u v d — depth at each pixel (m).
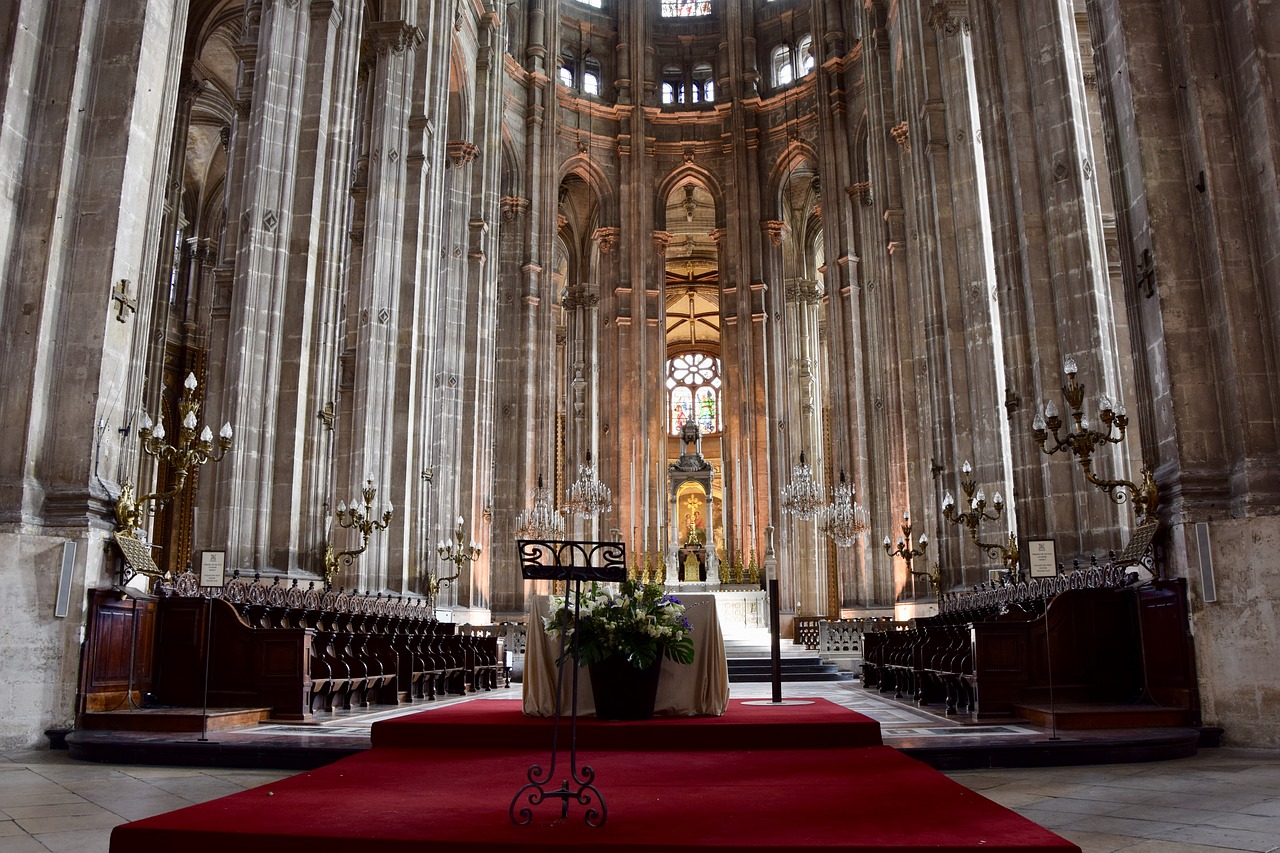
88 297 11.92
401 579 24.14
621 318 39.69
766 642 33.00
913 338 28.83
